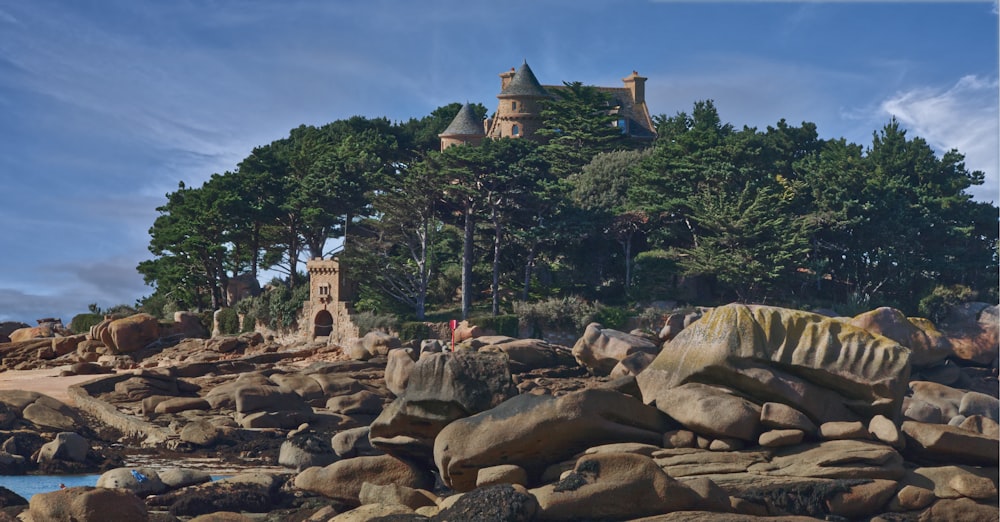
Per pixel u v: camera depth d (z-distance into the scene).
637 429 24.17
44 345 86.25
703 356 25.58
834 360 25.30
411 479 25.25
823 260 93.56
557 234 91.12
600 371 62.28
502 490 20.16
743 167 95.56
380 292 92.19
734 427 23.69
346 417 47.41
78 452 35.25
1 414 41.28
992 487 22.08
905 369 25.20
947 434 23.39
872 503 22.05
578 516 20.44
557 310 85.38
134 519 22.02
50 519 21.47
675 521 20.17
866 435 23.86
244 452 38.53
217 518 22.83
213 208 96.19
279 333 88.00
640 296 93.25
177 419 45.28
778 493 22.20
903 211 96.25
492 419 23.17
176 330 90.69
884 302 92.31
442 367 24.75
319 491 25.19
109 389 54.00
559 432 22.94
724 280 89.25
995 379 70.00
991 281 95.69
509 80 153.50
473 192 87.94
